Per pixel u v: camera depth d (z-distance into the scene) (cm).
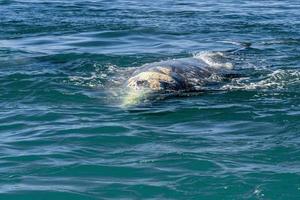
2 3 5741
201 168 1998
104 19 4988
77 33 4431
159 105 2730
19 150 2170
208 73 3234
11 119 2533
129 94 2866
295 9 5653
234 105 2731
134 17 5122
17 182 1897
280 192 1838
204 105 2734
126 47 4009
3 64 3469
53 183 1892
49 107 2700
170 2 6175
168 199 1798
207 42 4178
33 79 3116
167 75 3045
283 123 2470
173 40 4247
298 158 2088
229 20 5022
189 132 2372
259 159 2078
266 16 5216
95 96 2856
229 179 1911
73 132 2361
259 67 3438
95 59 3631
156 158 2088
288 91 2953
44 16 5069
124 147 2202
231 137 2311
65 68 3403
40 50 3891
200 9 5653
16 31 4478
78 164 2033
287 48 3969
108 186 1875
